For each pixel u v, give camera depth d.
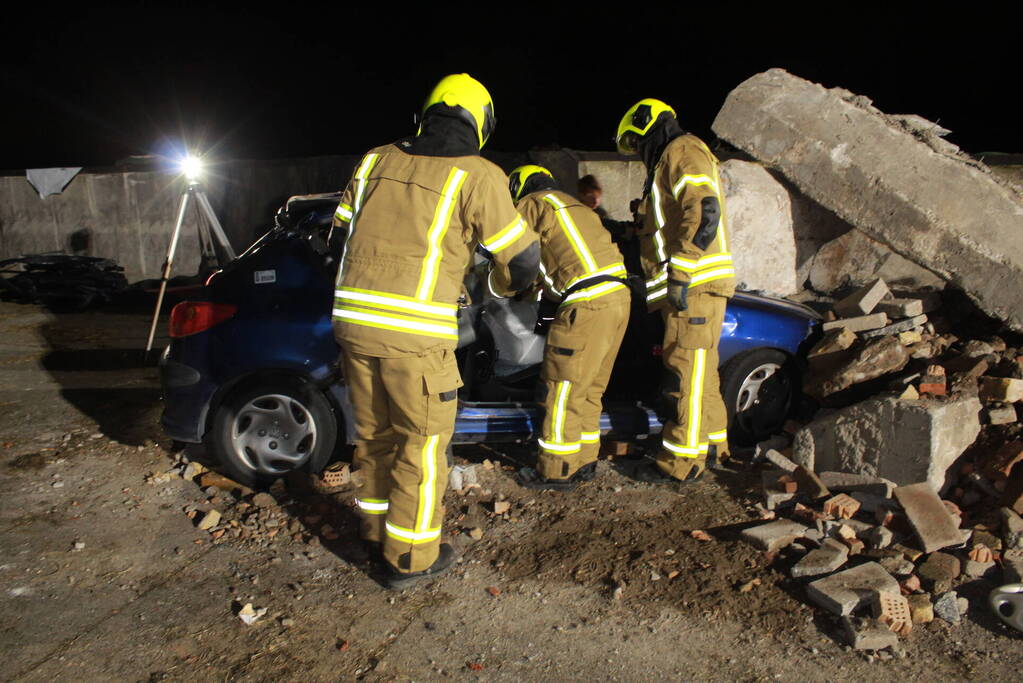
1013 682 2.92
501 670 2.98
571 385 4.20
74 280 9.90
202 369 4.27
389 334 3.14
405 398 3.25
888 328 4.63
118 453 4.89
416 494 3.39
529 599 3.42
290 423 4.34
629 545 3.83
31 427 5.35
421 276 3.16
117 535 3.90
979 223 4.79
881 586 3.30
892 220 5.09
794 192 5.97
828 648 3.11
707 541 3.84
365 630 3.20
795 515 4.02
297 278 4.29
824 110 5.50
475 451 4.91
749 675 2.96
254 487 4.38
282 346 4.21
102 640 3.11
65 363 7.09
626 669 2.99
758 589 3.47
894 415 4.05
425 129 3.32
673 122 4.26
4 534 3.89
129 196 11.35
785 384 4.98
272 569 3.62
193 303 4.32
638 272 5.04
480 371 4.69
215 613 3.29
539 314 4.69
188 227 11.27
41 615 3.26
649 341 4.84
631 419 4.75
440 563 3.58
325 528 3.90
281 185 10.62
